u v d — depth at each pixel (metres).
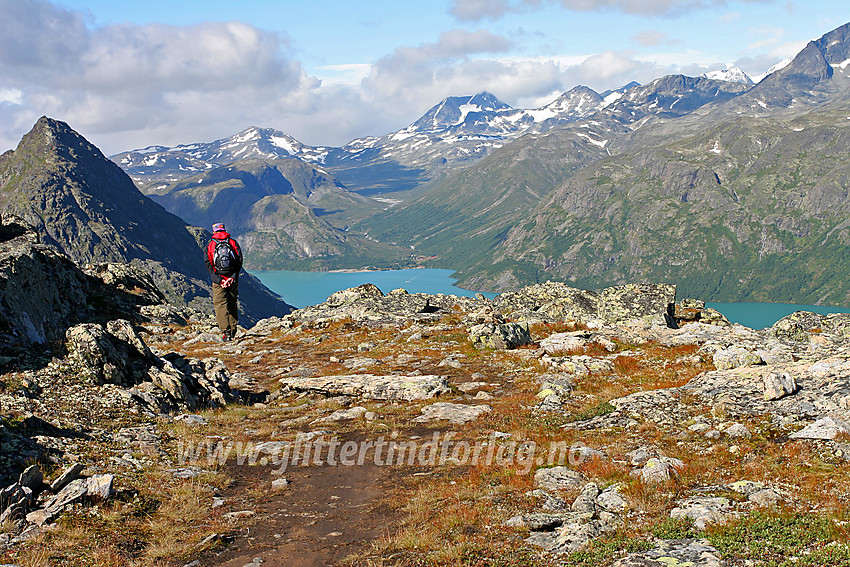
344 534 13.05
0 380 20.39
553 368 31.17
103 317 40.31
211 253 25.91
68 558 11.38
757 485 13.20
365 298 60.41
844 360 21.00
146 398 23.58
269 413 25.89
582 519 12.24
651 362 30.45
